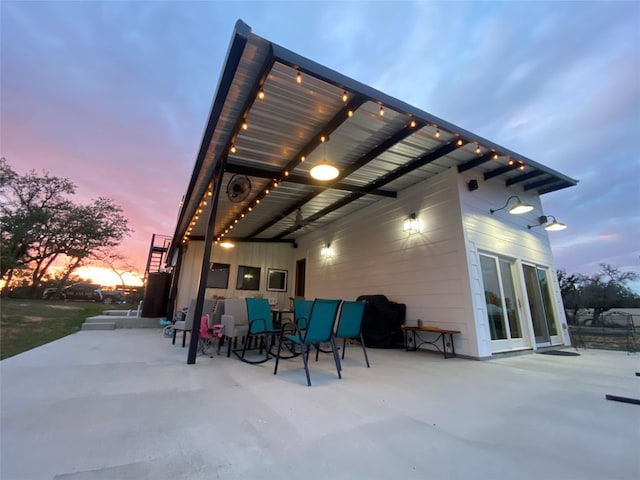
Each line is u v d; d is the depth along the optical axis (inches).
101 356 155.3
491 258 211.2
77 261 604.7
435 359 173.9
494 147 177.5
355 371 136.1
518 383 117.6
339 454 58.4
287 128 155.3
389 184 234.8
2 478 48.0
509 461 57.2
